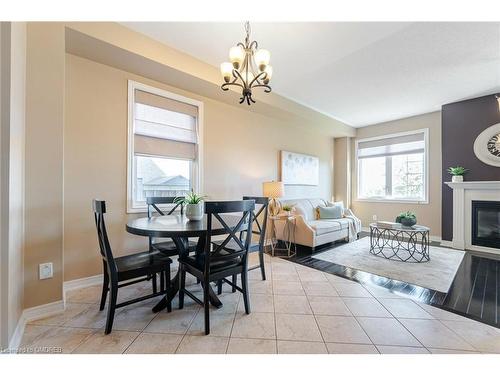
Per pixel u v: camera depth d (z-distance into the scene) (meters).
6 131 1.40
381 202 5.48
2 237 1.38
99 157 2.48
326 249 3.92
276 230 4.06
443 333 1.65
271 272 2.85
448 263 3.18
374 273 2.81
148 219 2.26
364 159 5.83
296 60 2.84
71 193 2.32
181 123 3.20
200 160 3.37
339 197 6.01
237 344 1.52
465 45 2.53
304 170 5.12
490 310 1.96
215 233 1.72
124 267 1.77
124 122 2.66
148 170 2.98
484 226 3.85
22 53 1.68
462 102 4.14
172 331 1.65
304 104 4.34
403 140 5.17
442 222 4.32
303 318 1.83
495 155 3.79
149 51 2.41
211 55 2.74
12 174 1.46
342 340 1.57
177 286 2.04
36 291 1.79
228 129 3.74
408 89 3.68
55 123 1.88
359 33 2.33
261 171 4.26
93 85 2.45
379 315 1.88
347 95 3.94
